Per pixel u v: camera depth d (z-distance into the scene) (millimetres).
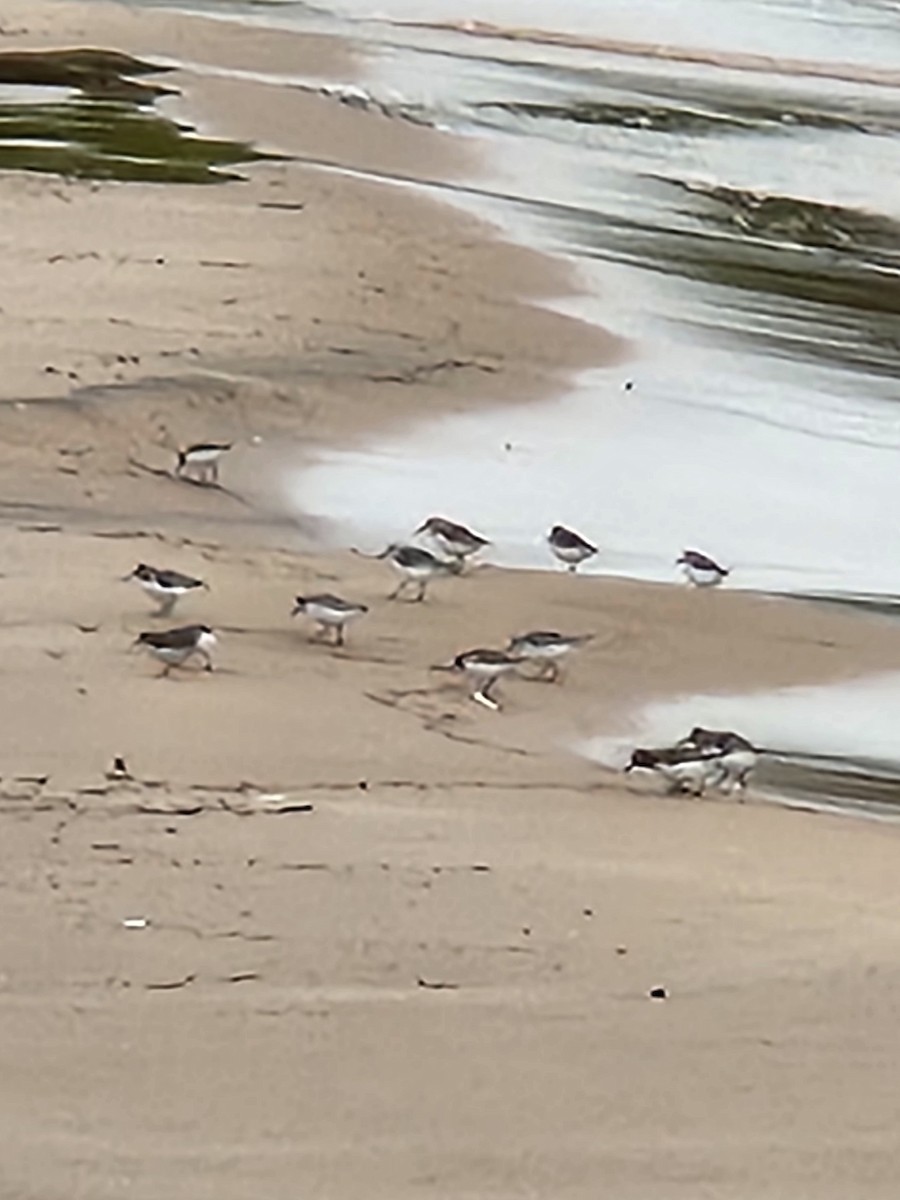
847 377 37312
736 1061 21172
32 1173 19016
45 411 31656
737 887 23594
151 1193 18969
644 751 25406
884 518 32625
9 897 21953
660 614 29156
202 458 30484
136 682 25562
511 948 22156
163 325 35000
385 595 28453
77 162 43000
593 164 48312
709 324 38969
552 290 39500
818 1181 19984
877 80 58375
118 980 21094
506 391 35000
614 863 23688
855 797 25672
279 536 29531
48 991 20859
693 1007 21734
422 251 40312
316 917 22234
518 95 53594
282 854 23062
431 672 26781
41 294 35469
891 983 22406
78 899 22047
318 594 28078
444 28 59281
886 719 27469
